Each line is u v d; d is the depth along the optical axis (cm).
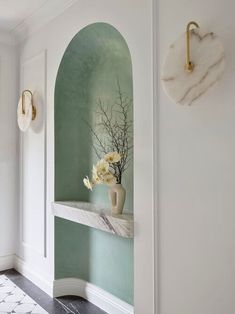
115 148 245
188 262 159
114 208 216
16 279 300
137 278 189
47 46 279
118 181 222
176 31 166
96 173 214
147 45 183
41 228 285
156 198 176
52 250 267
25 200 314
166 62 159
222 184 145
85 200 276
